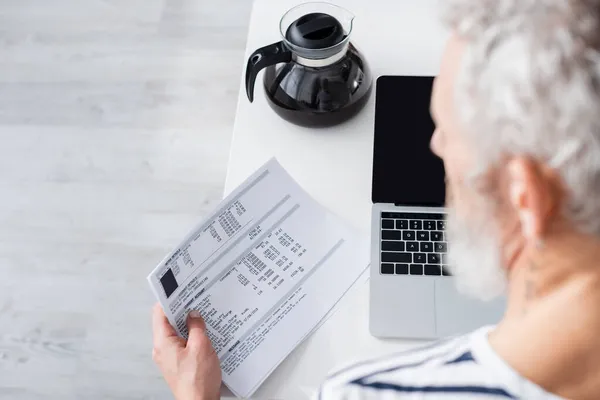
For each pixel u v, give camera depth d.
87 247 1.68
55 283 1.64
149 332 1.58
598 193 0.35
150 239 1.68
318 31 0.88
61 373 1.56
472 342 0.47
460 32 0.37
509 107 0.35
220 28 1.96
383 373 0.50
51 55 1.96
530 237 0.39
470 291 0.54
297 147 0.96
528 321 0.44
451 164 0.45
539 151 0.35
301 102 0.92
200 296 0.83
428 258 0.85
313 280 0.85
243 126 0.98
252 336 0.83
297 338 0.83
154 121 1.83
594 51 0.33
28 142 1.83
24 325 1.60
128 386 1.54
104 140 1.81
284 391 0.80
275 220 0.88
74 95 1.89
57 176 1.77
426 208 0.88
